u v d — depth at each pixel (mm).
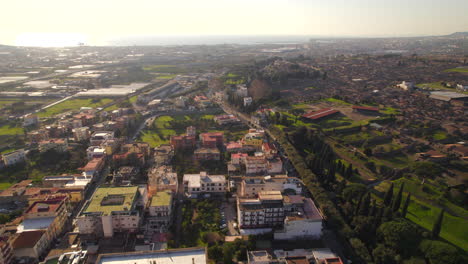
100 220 179000
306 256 166875
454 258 154500
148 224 192625
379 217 186625
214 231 190000
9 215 196375
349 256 172625
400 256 165750
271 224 194375
